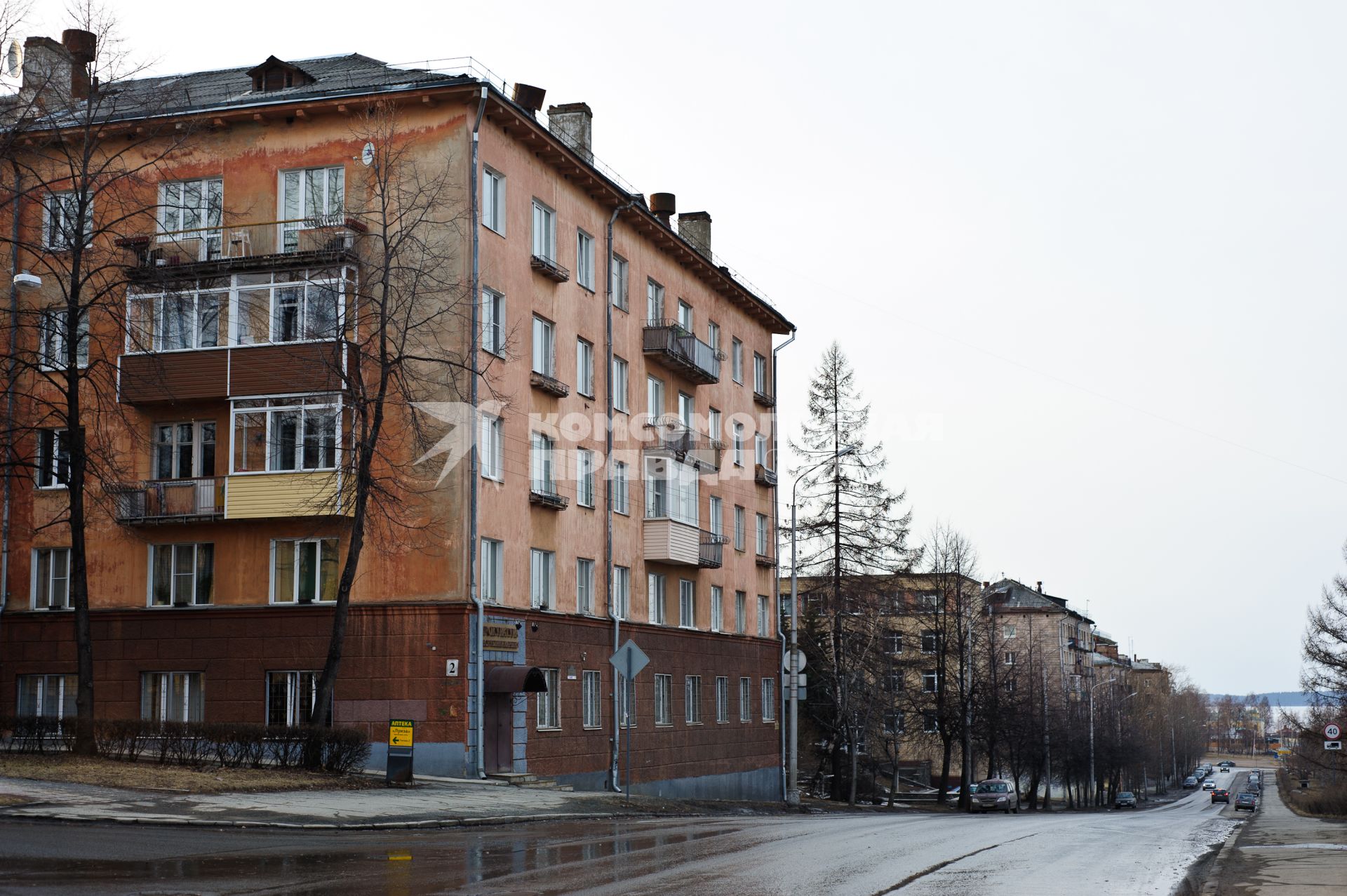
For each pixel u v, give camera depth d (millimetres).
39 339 31141
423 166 29688
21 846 14195
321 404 28641
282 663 29297
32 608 31406
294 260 28500
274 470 29125
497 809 22172
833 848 17609
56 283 31172
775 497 51875
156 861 13438
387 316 26906
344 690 28812
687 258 43312
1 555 31547
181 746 23719
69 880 11789
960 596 64312
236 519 29172
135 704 30219
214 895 11109
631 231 39594
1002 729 67688
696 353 42188
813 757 69312
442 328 29172
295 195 30219
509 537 31016
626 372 38938
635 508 38906
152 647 30250
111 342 30312
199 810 18594
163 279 28781
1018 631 121062
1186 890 12898
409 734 24719
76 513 25656
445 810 21172
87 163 26688
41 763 22422
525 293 32312
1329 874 13742
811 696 59375
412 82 30141
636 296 39750
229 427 29953
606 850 16078
